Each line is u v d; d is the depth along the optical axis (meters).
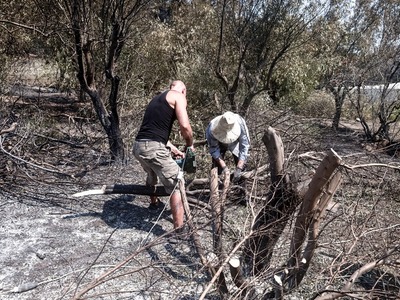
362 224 3.51
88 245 3.85
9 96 7.81
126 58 8.61
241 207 4.38
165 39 9.59
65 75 9.47
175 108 4.00
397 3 10.47
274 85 11.00
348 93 10.88
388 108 10.31
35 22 8.30
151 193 4.47
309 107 11.59
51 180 5.32
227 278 3.35
